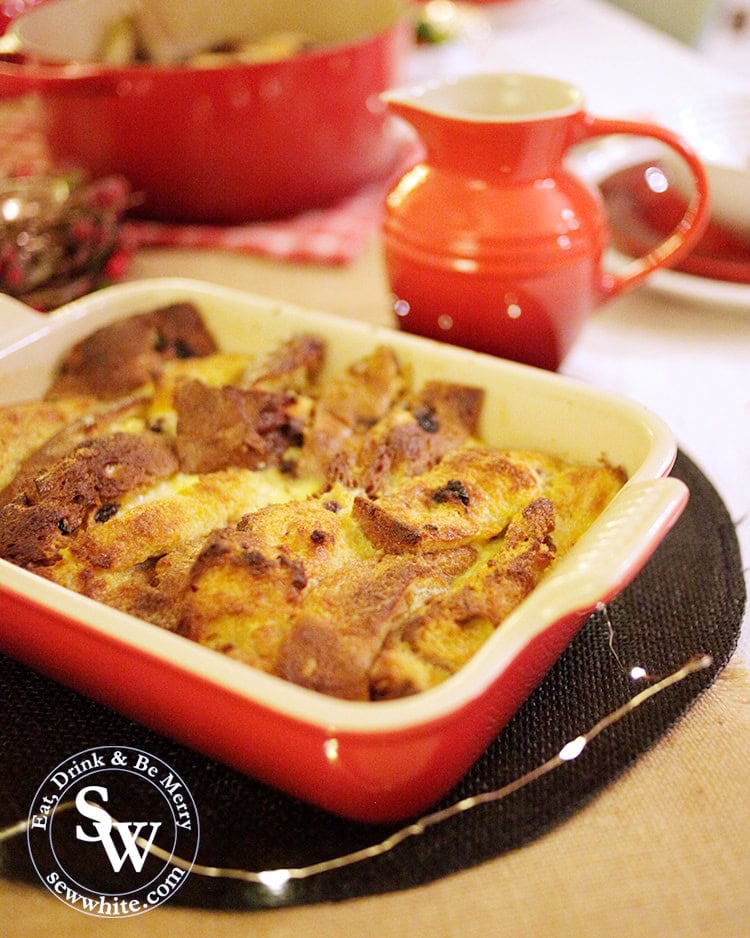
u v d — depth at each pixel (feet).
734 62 4.45
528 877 1.55
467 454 1.90
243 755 1.57
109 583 1.75
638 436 1.83
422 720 1.44
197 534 1.81
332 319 2.07
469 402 1.96
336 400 1.98
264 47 2.79
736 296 2.31
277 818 1.60
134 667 1.55
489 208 2.03
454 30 3.24
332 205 2.74
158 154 2.53
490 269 2.03
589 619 1.80
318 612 1.63
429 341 2.02
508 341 2.10
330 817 1.60
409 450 1.91
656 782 1.63
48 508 1.80
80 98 2.44
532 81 2.11
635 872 1.55
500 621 1.65
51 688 1.75
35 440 1.97
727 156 2.52
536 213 2.03
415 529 1.75
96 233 2.39
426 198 2.07
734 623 1.77
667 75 3.23
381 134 2.70
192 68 2.41
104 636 1.54
